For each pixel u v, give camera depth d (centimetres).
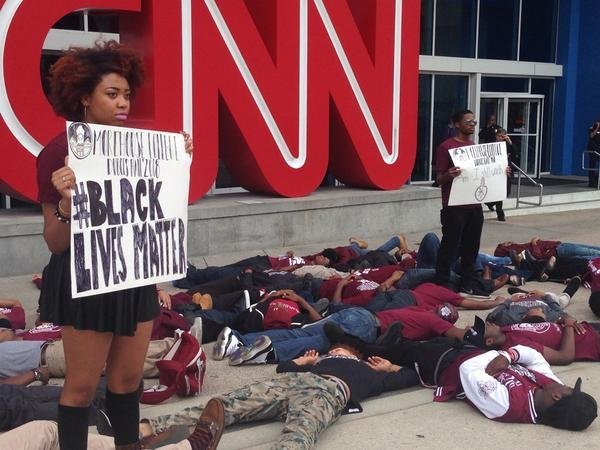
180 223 322
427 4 1742
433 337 587
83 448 294
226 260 952
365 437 420
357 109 1123
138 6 900
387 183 1176
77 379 289
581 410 429
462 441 418
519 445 413
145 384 507
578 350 563
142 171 301
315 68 1067
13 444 324
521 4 1933
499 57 1916
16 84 819
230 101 988
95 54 285
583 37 2012
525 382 453
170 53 923
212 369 552
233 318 632
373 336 580
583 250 860
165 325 566
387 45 1146
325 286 734
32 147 838
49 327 553
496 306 708
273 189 1049
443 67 1742
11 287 785
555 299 700
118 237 292
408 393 494
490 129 1468
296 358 557
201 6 945
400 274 761
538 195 1608
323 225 1084
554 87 2045
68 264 280
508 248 923
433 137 1778
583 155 2033
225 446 401
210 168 977
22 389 425
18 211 923
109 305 287
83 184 279
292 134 1056
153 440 379
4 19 812
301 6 1035
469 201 742
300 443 381
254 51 998
